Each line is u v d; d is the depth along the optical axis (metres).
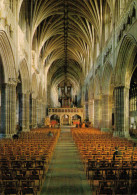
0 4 17.00
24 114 29.47
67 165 12.48
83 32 41.62
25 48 27.94
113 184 7.29
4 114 21.42
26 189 6.35
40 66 45.44
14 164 9.70
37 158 11.05
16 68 22.84
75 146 20.28
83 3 32.16
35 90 38.22
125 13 20.53
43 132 27.03
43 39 40.19
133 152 11.99
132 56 22.03
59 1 32.31
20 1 23.69
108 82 31.09
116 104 24.08
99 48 33.59
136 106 35.78
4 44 19.31
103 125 31.89
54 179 9.76
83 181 9.43
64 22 40.16
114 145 15.01
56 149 18.47
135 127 36.03
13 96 22.23
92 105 45.50
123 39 20.81
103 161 9.69
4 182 6.57
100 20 32.28
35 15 31.06
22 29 27.52
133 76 34.34
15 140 17.98
